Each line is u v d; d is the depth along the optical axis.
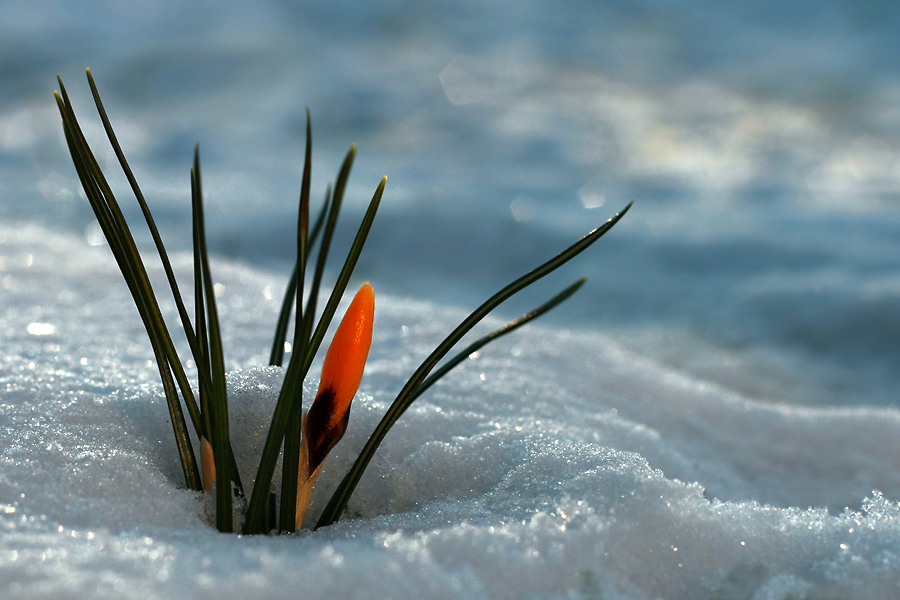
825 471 0.60
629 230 1.66
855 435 0.62
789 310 1.16
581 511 0.49
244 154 2.32
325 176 2.10
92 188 0.49
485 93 2.84
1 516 0.48
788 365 0.97
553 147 2.41
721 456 0.61
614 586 0.48
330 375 0.49
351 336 0.49
